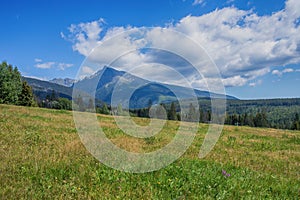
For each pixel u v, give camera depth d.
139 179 7.91
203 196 6.73
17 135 13.88
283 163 12.08
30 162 8.61
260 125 101.38
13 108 33.53
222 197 6.72
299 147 18.56
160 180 7.78
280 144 19.47
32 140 12.88
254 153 14.45
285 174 10.00
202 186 7.49
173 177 8.22
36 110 33.62
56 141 12.99
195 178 8.05
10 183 6.75
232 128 31.92
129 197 6.49
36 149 10.70
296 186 8.24
